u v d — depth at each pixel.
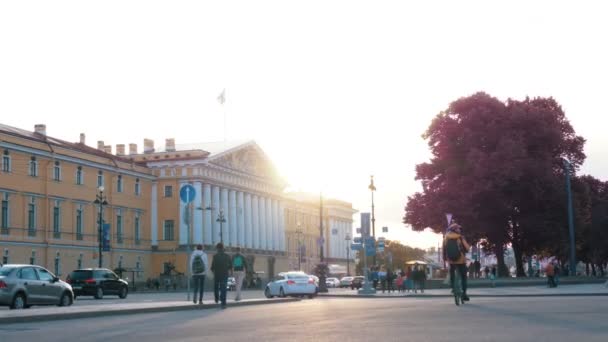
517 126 71.12
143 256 100.56
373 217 69.62
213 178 106.00
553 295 37.22
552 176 68.38
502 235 72.12
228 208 111.38
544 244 73.81
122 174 96.31
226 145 113.31
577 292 39.50
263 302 33.72
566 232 71.56
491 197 68.62
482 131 71.38
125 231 96.69
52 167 83.19
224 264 28.48
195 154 102.44
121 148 106.38
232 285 84.38
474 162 68.44
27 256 78.44
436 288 64.00
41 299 33.53
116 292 53.88
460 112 73.56
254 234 119.62
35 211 80.38
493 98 73.19
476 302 25.06
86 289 51.53
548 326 14.86
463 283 23.67
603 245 99.06
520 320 16.39
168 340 14.12
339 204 161.00
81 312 22.56
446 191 70.38
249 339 13.84
